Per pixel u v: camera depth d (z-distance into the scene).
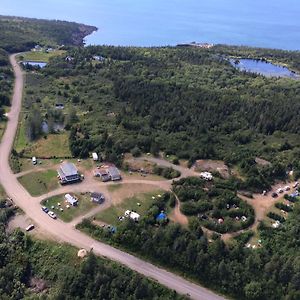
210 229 169.00
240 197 191.25
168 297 142.25
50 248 155.75
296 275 143.50
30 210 173.62
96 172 199.75
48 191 186.12
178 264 152.50
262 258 153.12
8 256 152.00
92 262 144.50
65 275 144.75
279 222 176.75
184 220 172.75
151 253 155.50
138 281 141.12
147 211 175.50
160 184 195.75
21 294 142.12
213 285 148.25
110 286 140.00
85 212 174.00
